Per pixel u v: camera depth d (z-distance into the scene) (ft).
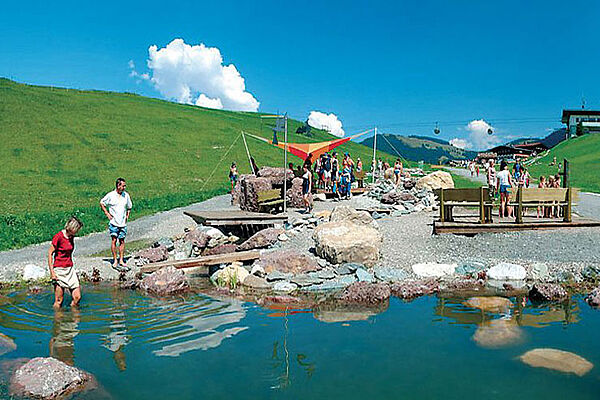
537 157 253.03
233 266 36.32
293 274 35.53
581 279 32.53
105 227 62.28
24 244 50.70
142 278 33.83
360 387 15.87
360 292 28.55
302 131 309.42
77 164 135.33
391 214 60.18
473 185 107.45
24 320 24.21
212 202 85.46
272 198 61.57
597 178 134.21
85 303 27.84
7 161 127.75
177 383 16.39
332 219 49.39
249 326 22.93
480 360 18.12
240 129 224.94
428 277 34.40
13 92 191.72
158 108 234.17
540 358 18.17
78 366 18.01
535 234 44.83
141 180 124.26
